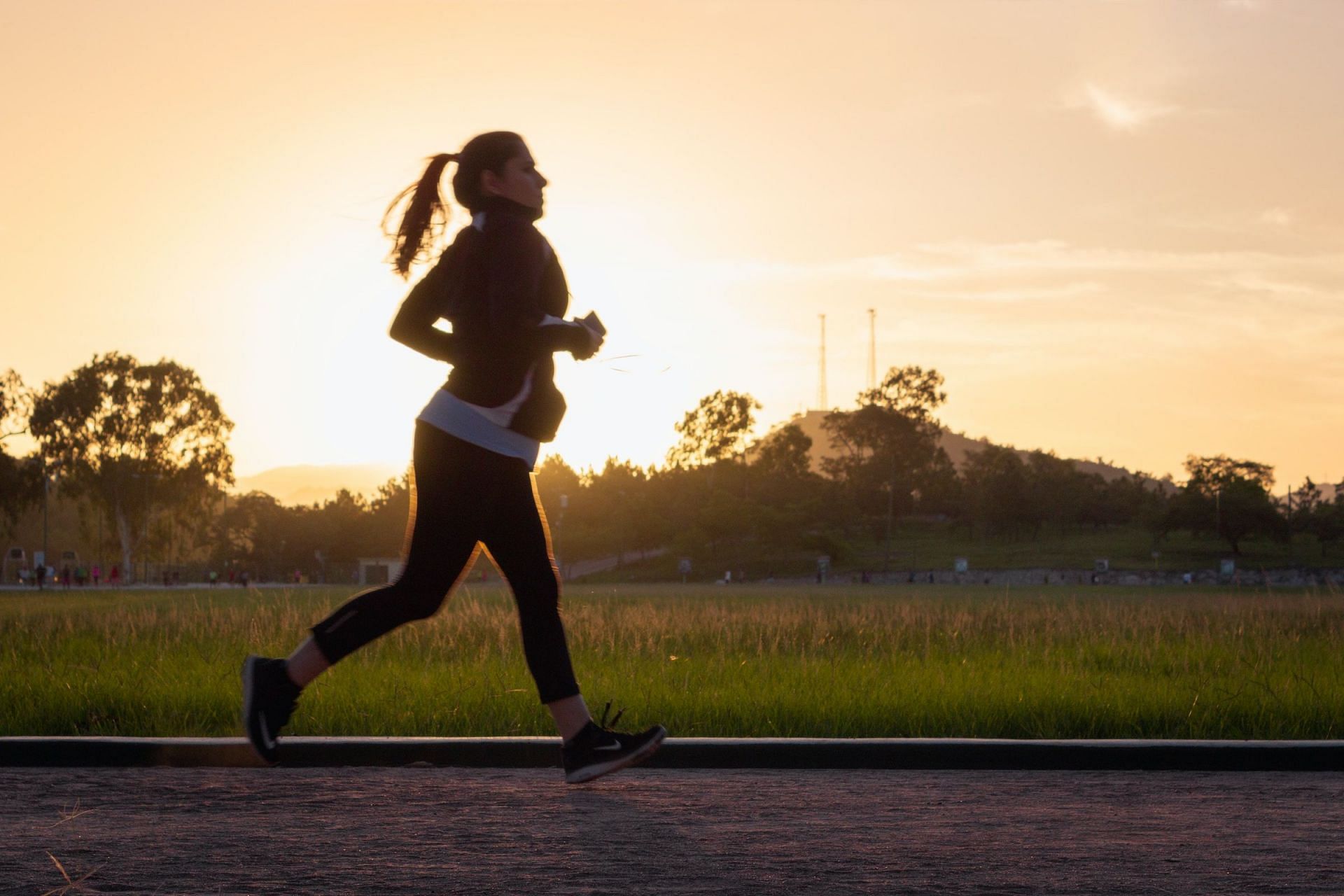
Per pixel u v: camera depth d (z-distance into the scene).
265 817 3.82
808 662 9.64
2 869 3.13
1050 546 133.50
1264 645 11.46
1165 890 2.98
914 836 3.57
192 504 87.50
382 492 155.38
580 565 133.38
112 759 4.86
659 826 3.70
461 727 6.22
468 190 3.74
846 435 152.25
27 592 56.03
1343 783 4.54
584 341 3.65
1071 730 6.23
